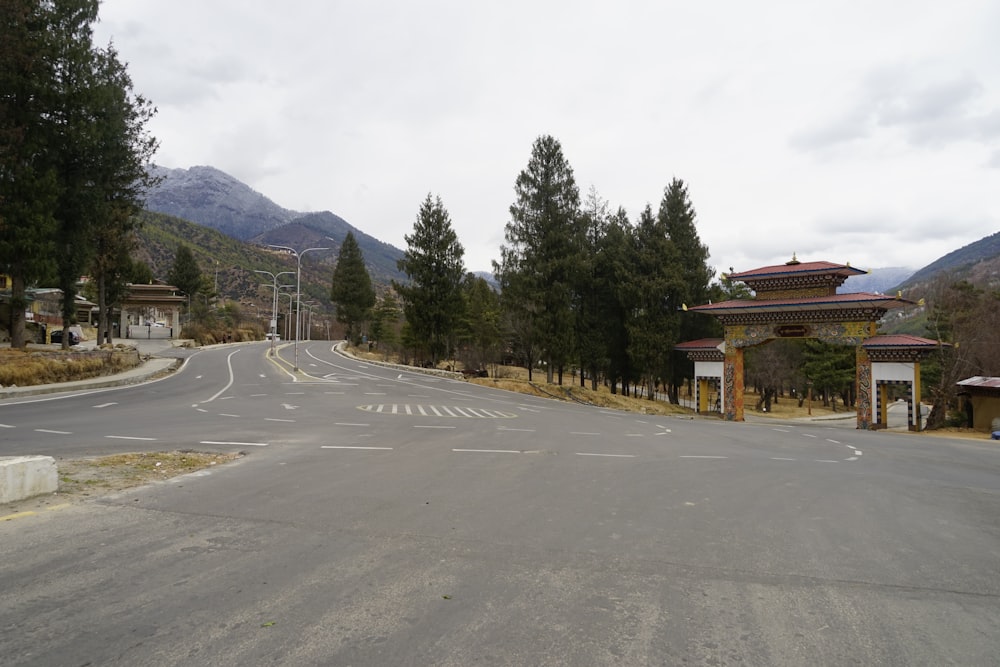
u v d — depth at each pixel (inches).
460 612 169.8
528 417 924.6
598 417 1027.9
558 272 1728.6
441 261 2070.6
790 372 2224.4
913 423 1135.6
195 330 3085.6
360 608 170.7
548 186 1768.0
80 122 1229.7
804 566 221.6
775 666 143.7
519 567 210.4
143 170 1509.6
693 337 1913.1
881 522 296.5
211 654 141.6
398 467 414.6
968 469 521.3
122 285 2052.2
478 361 2118.6
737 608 179.5
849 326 1238.9
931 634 164.2
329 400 1061.1
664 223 1845.5
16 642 145.8
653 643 154.2
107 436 540.7
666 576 206.2
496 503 310.5
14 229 1149.1
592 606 177.3
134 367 1531.7
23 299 1248.2
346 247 3516.2
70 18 1259.8
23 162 1187.9
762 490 375.9
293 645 147.2
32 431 564.4
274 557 213.5
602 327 1839.3
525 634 157.0
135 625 156.6
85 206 1301.7
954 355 1290.6
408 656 142.9
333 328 5393.7
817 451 641.6
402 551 224.4
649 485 378.9
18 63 1139.9
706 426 983.0
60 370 1128.2
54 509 271.6
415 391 1371.8
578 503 317.1
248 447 497.0
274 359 2199.8
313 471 390.3
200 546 224.5
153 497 302.4
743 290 2255.2
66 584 183.8
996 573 218.7
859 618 174.2
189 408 850.1
